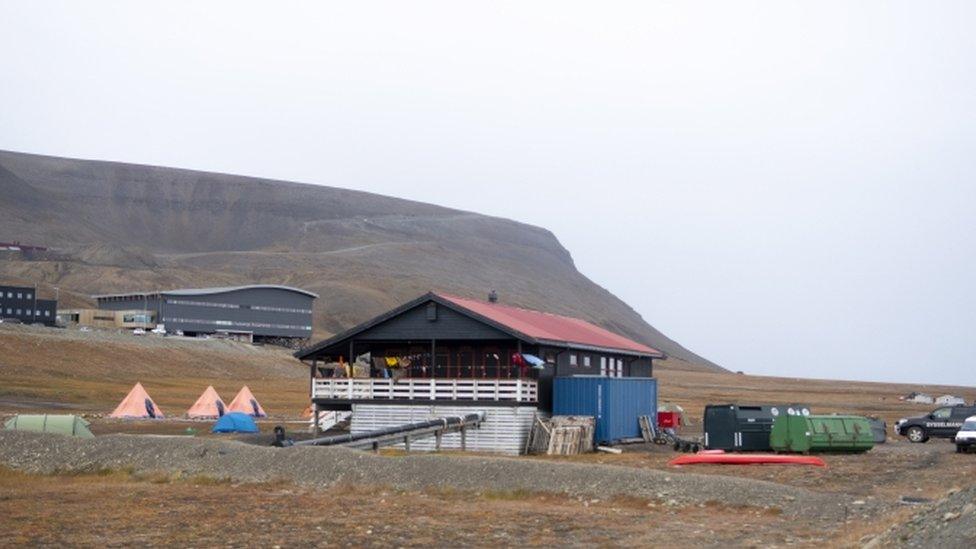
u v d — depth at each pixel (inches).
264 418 2947.8
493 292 2260.1
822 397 5846.5
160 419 2768.2
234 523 905.5
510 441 1809.8
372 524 906.1
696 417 3440.0
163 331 6825.8
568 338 2017.7
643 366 2514.8
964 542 654.5
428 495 1106.7
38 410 3004.4
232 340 6811.0
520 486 1116.5
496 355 1935.3
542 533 868.0
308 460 1238.3
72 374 4603.8
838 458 1699.1
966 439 1800.0
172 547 784.3
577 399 1902.1
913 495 1166.3
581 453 1792.6
